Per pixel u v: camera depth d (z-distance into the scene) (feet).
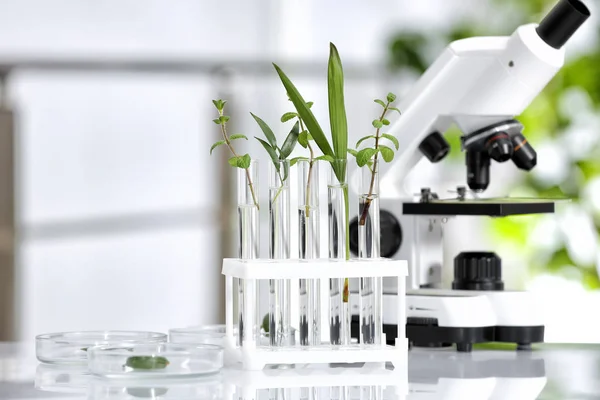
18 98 20.20
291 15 21.61
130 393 5.00
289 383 5.36
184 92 21.15
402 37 15.98
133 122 21.02
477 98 7.01
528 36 6.83
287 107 19.98
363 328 5.85
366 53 21.53
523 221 16.25
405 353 5.75
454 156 15.56
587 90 16.05
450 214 6.84
